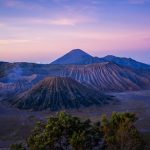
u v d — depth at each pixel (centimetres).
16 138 5794
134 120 3309
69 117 3266
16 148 3275
